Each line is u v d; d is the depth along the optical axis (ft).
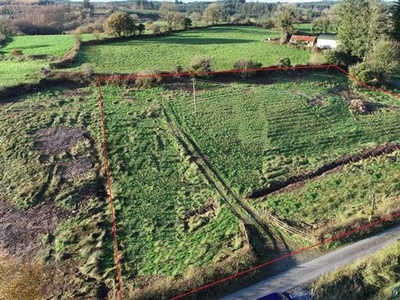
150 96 118.11
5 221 77.97
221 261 65.62
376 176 88.48
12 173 89.35
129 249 70.79
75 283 64.49
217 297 58.70
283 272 62.95
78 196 83.10
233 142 100.48
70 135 100.27
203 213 79.25
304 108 115.85
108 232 74.38
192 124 106.52
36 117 106.42
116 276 65.16
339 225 70.95
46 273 66.64
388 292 57.26
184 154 95.09
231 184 86.63
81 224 76.18
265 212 77.71
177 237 73.31
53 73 123.34
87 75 123.03
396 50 135.23
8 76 123.95
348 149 100.07
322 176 89.56
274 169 91.97
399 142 103.24
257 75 132.26
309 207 79.05
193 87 120.88
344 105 120.16
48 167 90.33
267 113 112.37
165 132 102.78
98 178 87.92
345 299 57.31
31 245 72.49
